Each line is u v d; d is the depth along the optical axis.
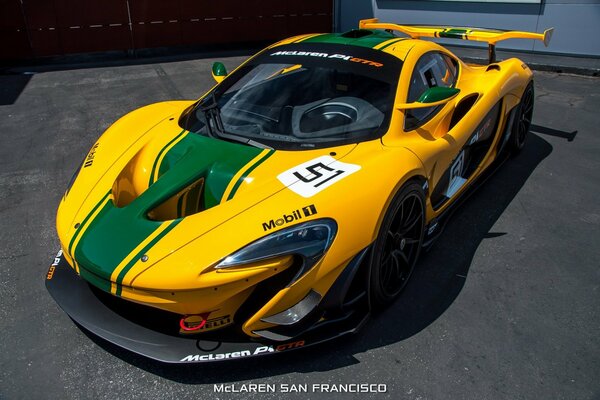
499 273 2.93
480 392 2.15
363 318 2.39
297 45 3.36
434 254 3.10
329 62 3.07
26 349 2.36
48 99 6.38
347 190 2.26
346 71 2.99
